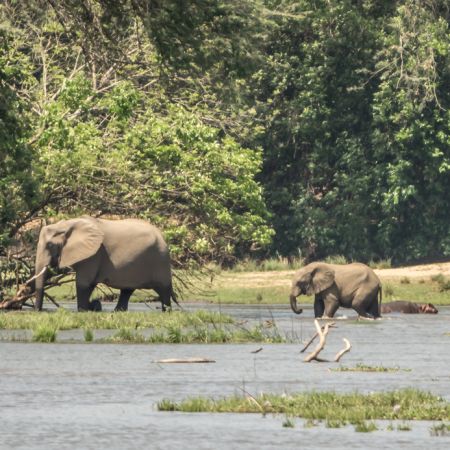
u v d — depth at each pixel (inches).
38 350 959.0
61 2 1251.2
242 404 653.9
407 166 2154.3
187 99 1732.3
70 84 1487.5
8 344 1007.0
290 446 548.7
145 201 1529.3
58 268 1425.9
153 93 1620.3
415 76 2143.2
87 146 1459.2
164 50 1238.3
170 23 1218.6
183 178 1523.1
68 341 1038.4
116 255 1430.9
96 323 1192.2
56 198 1499.8
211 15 1227.9
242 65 1264.8
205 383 764.0
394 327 1291.8
